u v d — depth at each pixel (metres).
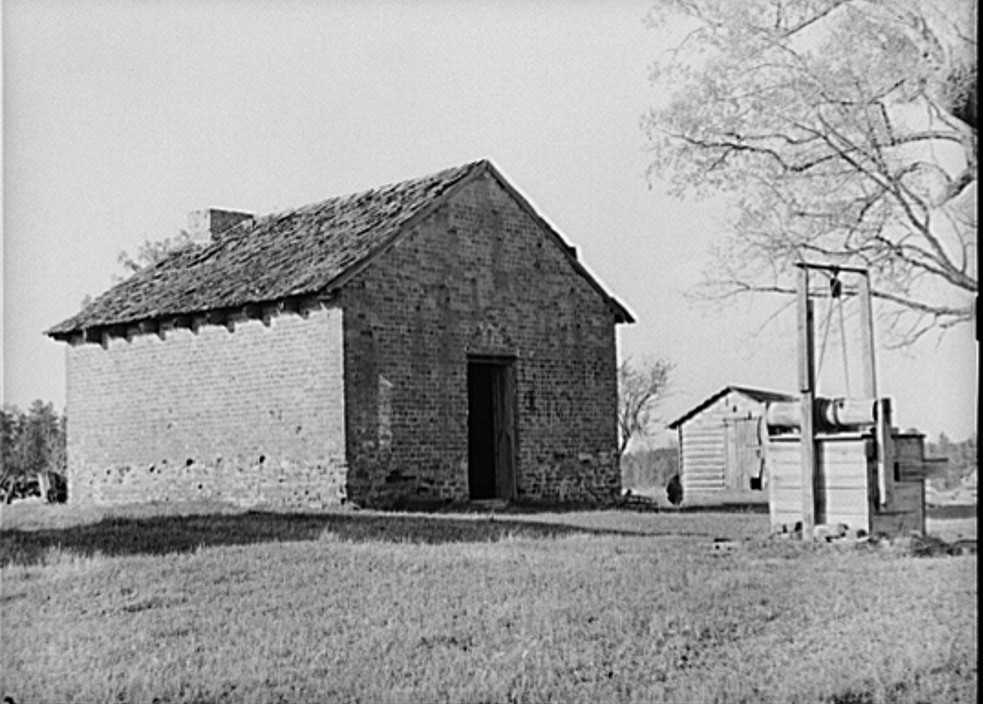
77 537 14.05
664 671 8.62
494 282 18.12
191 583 11.30
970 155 12.52
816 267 11.89
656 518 14.08
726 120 13.73
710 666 8.68
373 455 16.80
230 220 21.48
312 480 16.89
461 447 17.64
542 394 18.52
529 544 12.52
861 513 11.61
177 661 9.43
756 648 8.75
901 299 12.77
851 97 12.98
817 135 13.31
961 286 12.59
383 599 10.43
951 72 12.34
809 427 11.80
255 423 17.61
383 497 16.83
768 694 8.13
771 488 12.17
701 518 13.77
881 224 12.98
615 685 8.30
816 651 8.77
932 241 12.71
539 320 18.55
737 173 13.77
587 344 18.72
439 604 10.15
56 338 20.03
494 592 10.38
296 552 12.49
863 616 9.27
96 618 10.48
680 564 10.96
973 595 9.48
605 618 9.51
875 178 12.98
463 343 17.77
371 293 16.91
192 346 18.44
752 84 13.58
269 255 18.95
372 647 9.29
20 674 9.60
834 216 13.17
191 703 8.82
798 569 10.49
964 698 8.17
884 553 10.87
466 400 17.77
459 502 17.42
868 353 11.91
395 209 18.02
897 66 12.70
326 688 8.66
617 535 12.87
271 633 9.77
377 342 16.92
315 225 19.33
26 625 10.49
